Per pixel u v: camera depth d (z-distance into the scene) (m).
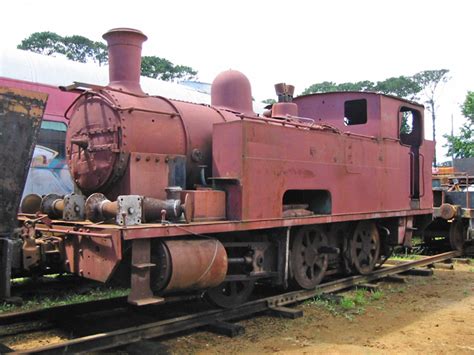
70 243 4.92
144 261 4.63
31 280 7.51
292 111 7.82
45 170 9.24
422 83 54.38
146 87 12.80
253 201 5.64
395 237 8.89
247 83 7.31
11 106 4.34
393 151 8.59
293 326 5.56
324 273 7.18
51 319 5.55
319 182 6.70
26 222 4.91
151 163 5.35
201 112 6.28
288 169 6.17
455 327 5.61
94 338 4.34
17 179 4.53
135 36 5.90
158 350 4.46
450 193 12.31
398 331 5.44
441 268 9.91
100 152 5.43
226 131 5.68
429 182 9.97
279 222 6.00
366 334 5.32
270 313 5.99
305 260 6.82
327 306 6.42
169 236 4.86
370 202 7.84
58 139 9.52
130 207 4.56
